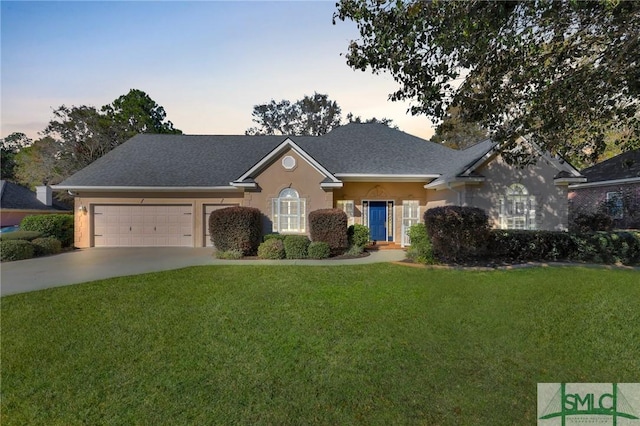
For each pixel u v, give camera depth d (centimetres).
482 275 947
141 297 763
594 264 1123
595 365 441
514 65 554
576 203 2288
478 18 475
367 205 1780
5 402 385
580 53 545
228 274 991
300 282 884
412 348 494
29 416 361
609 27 510
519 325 572
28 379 431
